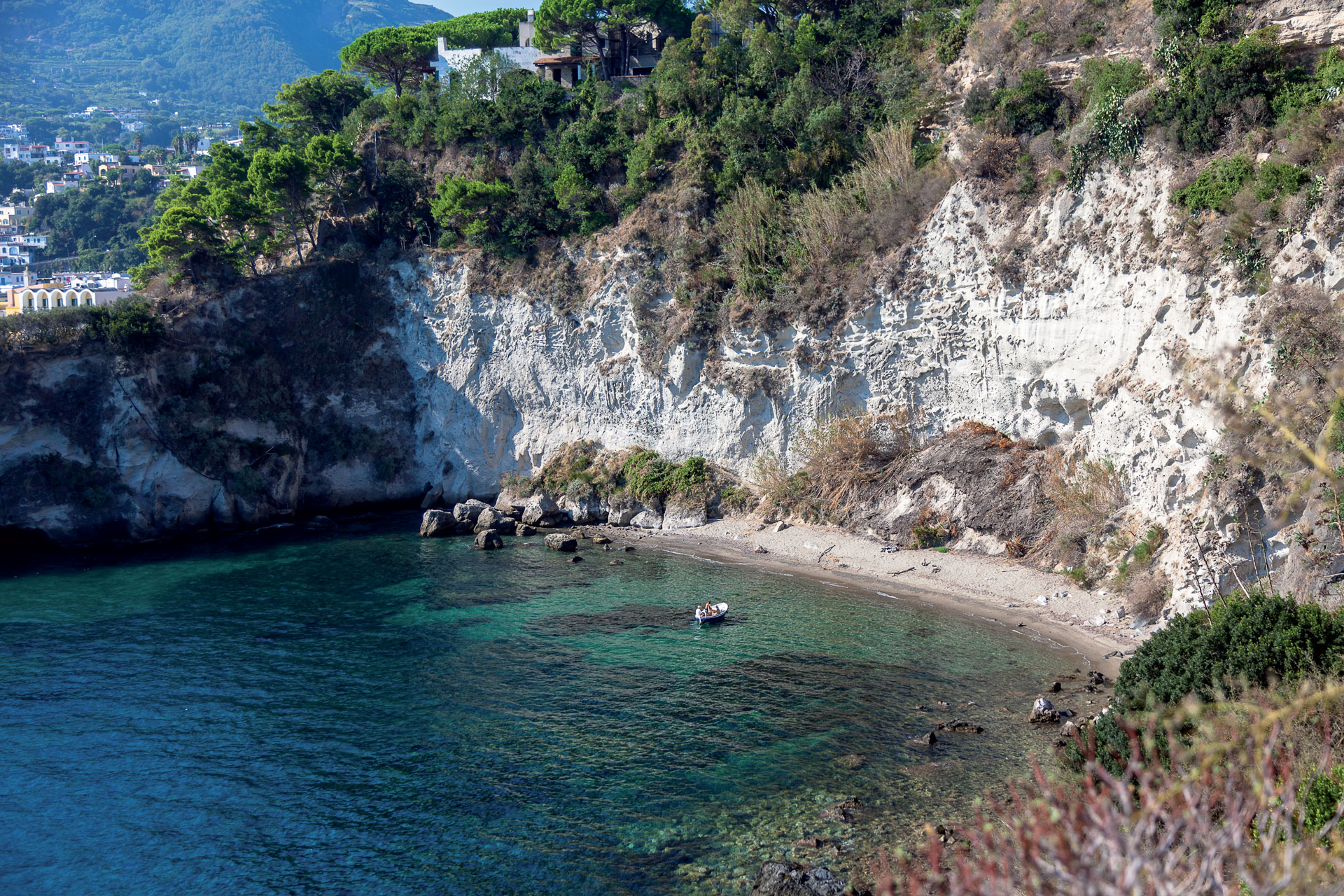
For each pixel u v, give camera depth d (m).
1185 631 27.91
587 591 53.41
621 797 30.12
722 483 67.31
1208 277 44.75
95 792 31.11
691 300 69.12
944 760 31.69
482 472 77.19
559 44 92.81
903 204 61.78
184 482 68.94
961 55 65.56
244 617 48.91
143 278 80.75
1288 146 42.78
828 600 50.94
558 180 77.00
